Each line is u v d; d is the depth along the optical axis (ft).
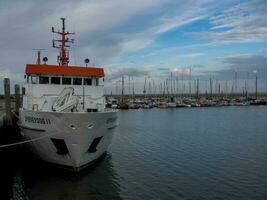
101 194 54.85
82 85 75.51
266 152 92.48
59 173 65.10
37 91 72.43
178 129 153.38
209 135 130.82
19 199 52.80
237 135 130.72
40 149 66.49
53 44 85.97
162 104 356.79
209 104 379.76
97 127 61.46
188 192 56.03
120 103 348.38
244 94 469.57
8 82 97.35
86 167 65.92
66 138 59.57
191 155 87.81
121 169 71.20
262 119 209.97
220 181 62.34
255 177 65.16
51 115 59.16
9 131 94.94
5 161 77.97
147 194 55.01
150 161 80.23
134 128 158.61
